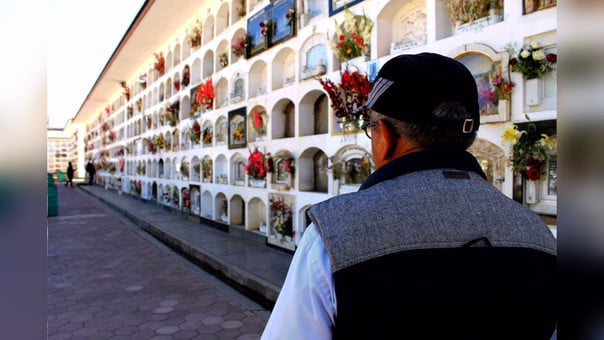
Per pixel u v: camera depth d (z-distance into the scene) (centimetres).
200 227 661
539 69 225
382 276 53
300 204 441
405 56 67
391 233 55
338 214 60
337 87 364
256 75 562
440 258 53
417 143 65
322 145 408
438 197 58
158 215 822
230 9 620
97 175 2009
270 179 498
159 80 982
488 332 52
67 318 292
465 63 273
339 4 393
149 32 881
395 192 59
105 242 587
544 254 58
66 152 3431
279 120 505
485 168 256
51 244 568
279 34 490
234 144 586
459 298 52
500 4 257
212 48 685
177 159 848
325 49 418
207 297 340
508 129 235
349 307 53
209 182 685
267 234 498
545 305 56
